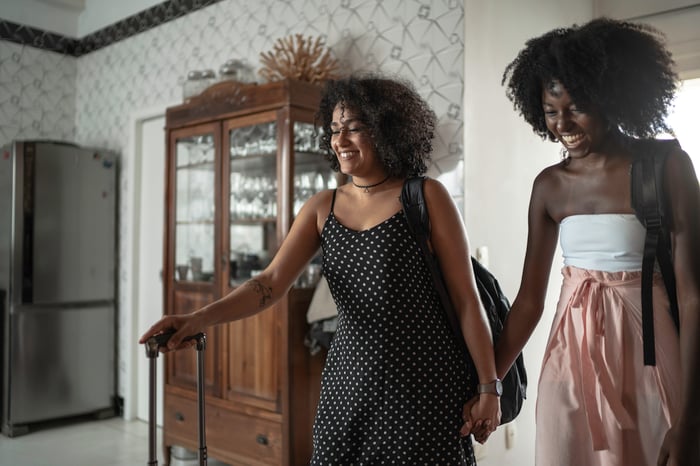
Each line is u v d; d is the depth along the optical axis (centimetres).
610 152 128
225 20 384
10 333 399
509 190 286
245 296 149
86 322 432
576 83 120
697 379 112
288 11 347
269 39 357
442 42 277
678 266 118
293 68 303
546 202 141
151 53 434
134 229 440
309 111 291
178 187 342
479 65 273
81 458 353
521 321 145
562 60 121
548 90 127
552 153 314
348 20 317
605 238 127
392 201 141
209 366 316
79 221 430
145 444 381
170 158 346
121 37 459
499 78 283
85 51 495
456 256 137
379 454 132
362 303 137
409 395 131
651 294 121
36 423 425
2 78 465
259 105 293
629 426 122
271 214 289
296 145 286
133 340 439
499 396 133
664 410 119
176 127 341
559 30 133
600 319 127
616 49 119
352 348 138
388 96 140
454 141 271
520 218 290
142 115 435
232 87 309
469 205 263
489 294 153
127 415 438
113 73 466
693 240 117
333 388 141
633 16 277
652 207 120
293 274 155
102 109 477
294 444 279
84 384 430
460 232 138
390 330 133
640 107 121
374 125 138
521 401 152
